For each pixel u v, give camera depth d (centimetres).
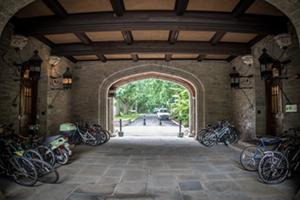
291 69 548
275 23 546
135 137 1126
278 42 562
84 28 555
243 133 863
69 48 769
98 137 875
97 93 1022
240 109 898
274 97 700
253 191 383
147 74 1140
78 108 1020
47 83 748
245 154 528
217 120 1016
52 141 554
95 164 562
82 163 573
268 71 587
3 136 468
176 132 1379
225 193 374
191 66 1020
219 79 1023
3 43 532
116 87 1160
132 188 398
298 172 460
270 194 369
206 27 546
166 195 367
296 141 463
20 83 622
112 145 861
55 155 557
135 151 737
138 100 4166
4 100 541
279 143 482
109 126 1133
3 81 536
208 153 703
